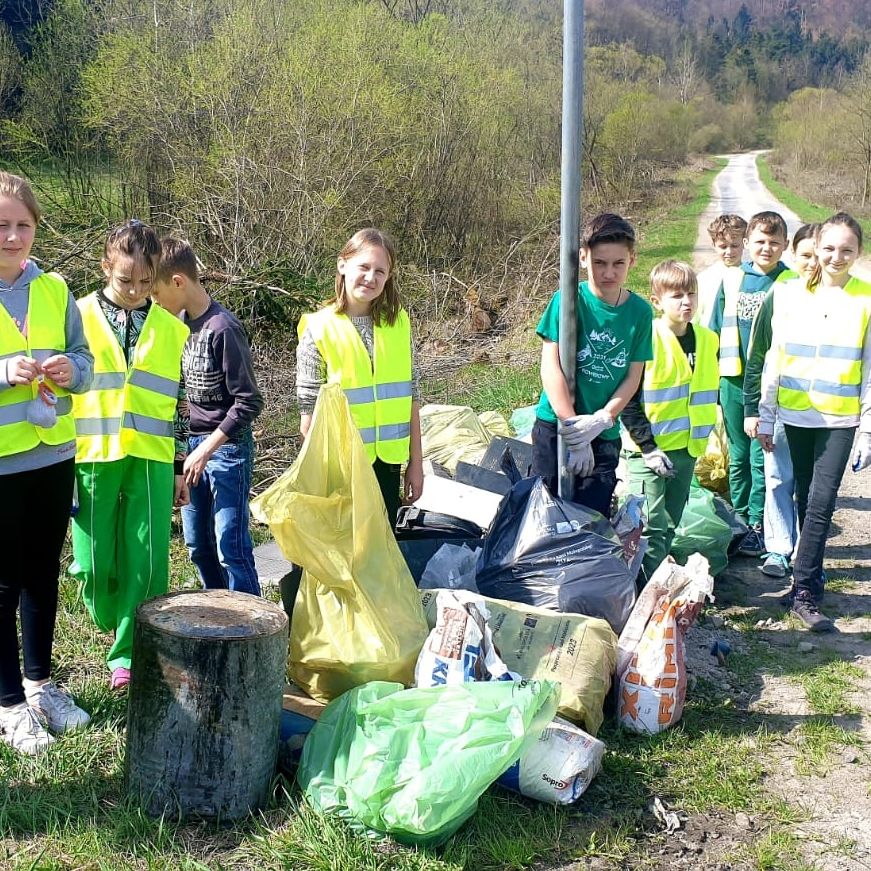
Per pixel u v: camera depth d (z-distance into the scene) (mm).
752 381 5430
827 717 4020
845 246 4840
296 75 15797
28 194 3361
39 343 3400
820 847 3197
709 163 57781
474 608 3512
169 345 3850
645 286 18312
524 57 24328
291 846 2939
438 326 13508
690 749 3709
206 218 13070
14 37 18172
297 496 3537
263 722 3049
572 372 4398
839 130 45219
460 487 5055
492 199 19656
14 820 3043
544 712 3188
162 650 2980
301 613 3680
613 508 5539
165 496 3859
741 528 5836
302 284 10461
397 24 19500
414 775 2984
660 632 3801
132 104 15469
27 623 3562
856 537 6277
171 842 2943
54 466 3463
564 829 3180
